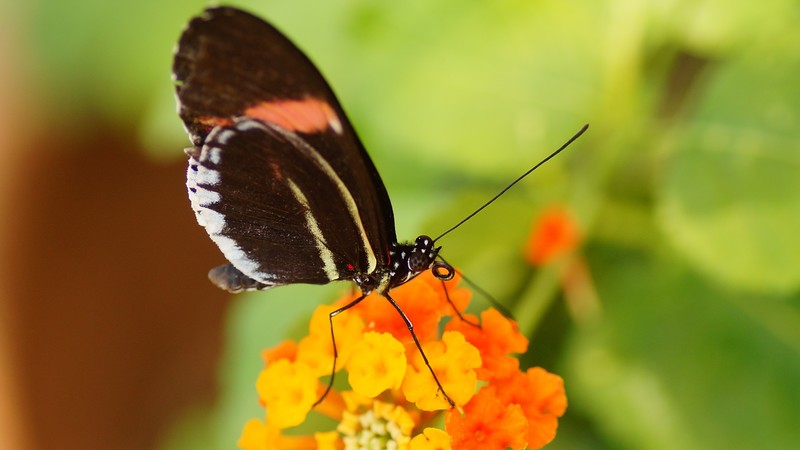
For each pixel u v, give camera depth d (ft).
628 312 1.04
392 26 1.07
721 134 0.99
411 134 1.07
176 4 1.21
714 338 1.02
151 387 1.32
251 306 1.04
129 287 1.35
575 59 1.06
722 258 0.98
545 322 1.08
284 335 0.97
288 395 0.87
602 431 1.05
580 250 1.04
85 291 1.34
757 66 0.99
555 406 0.86
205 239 1.36
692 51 1.10
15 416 1.29
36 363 1.31
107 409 1.31
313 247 0.90
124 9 1.22
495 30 1.06
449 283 0.89
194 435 1.26
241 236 0.89
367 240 0.88
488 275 1.07
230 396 1.04
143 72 1.22
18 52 1.32
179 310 1.34
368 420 0.87
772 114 0.99
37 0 1.28
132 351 1.33
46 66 1.28
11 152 1.34
